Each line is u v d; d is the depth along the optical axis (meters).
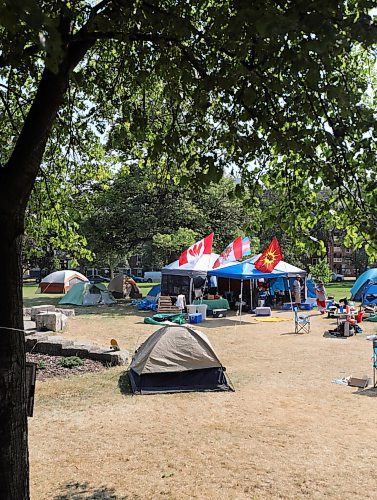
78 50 3.55
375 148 3.91
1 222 3.26
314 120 4.04
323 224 5.11
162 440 6.98
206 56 4.10
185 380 9.74
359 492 5.42
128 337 16.39
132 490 5.46
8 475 3.32
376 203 4.09
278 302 26.97
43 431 7.33
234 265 22.98
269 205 5.50
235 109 4.16
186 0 4.24
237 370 11.52
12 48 3.15
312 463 6.18
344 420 7.84
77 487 5.54
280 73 3.76
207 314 22.80
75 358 11.79
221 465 6.12
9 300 3.33
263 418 7.96
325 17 2.44
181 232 27.28
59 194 8.08
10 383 3.33
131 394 9.30
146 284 55.69
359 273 60.56
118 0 3.74
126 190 29.53
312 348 14.38
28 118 3.35
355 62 4.91
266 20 2.23
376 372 11.16
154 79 5.37
